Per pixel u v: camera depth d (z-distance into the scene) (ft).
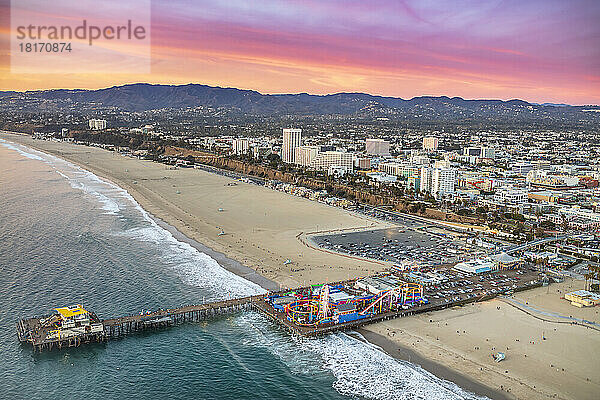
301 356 521.65
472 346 537.24
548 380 470.80
